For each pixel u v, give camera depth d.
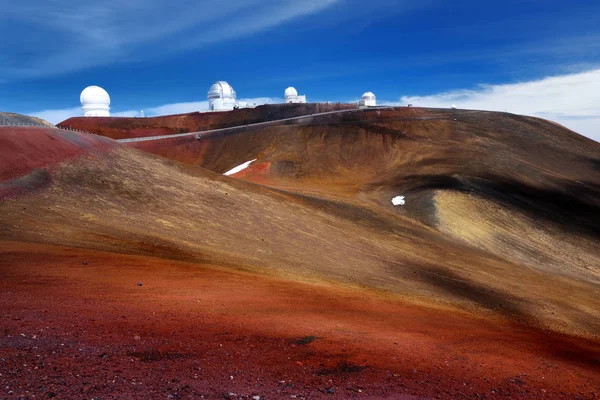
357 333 11.26
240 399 6.02
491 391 8.28
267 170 96.00
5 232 17.56
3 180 24.55
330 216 43.16
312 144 112.50
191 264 18.44
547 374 10.44
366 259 29.89
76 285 12.01
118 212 26.06
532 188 66.75
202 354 7.81
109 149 39.94
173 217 28.28
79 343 7.48
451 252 38.94
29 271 12.83
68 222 21.61
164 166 42.12
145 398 5.63
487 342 13.37
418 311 17.55
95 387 5.78
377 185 72.56
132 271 15.09
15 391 5.34
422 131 113.81
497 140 106.75
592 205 62.84
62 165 30.91
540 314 24.41
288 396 6.39
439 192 58.72
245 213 34.56
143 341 8.07
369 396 6.89
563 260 43.81
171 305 11.24
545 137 112.81
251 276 18.17
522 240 47.69
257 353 8.31
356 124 121.12
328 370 7.93
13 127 33.19
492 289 28.23
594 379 10.77
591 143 113.25
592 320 25.23
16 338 7.30
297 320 11.70
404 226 46.22
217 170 111.44
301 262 24.80
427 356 10.05
